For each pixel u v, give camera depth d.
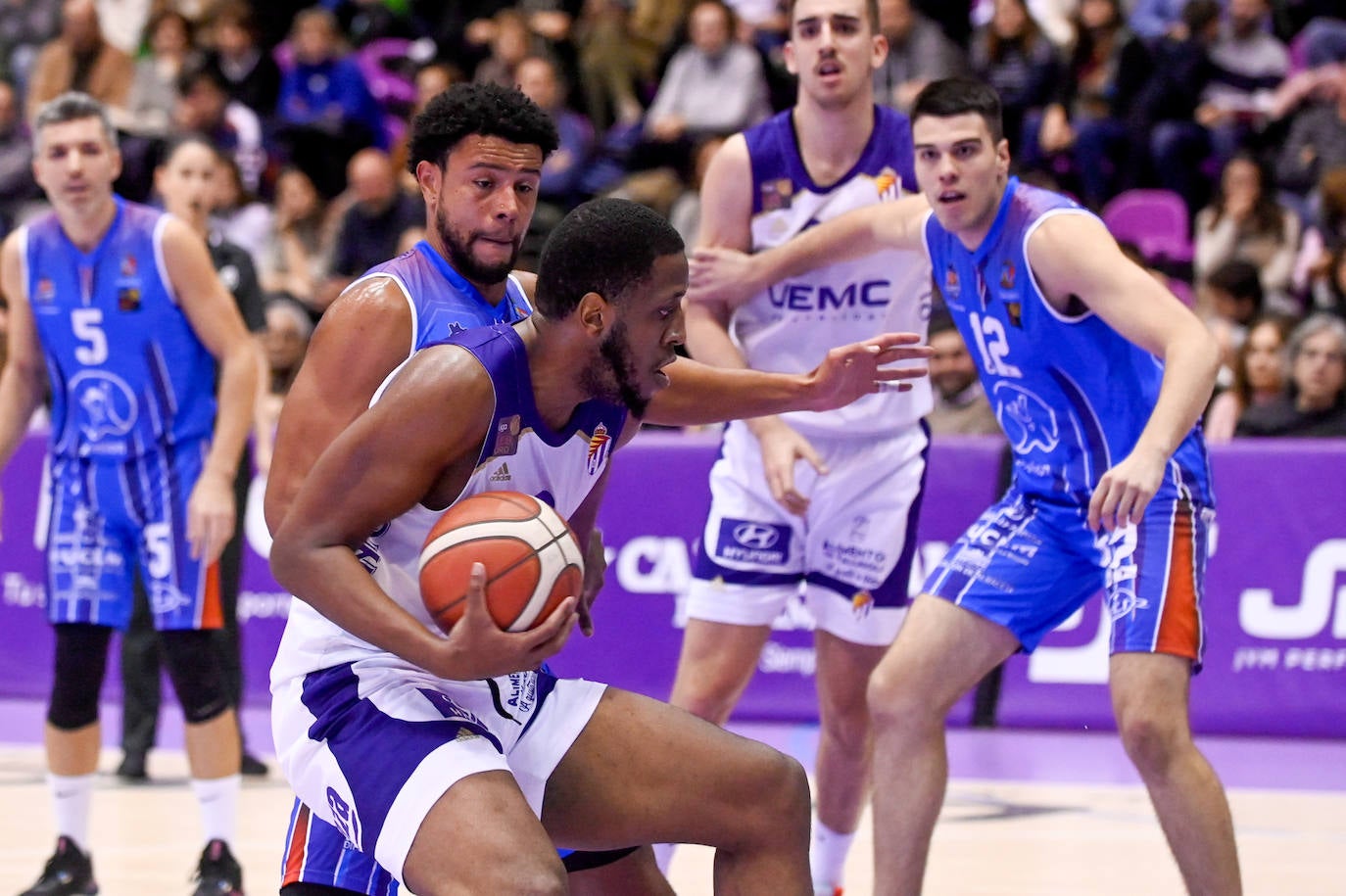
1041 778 8.11
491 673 3.39
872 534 5.83
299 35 14.45
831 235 5.53
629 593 9.40
